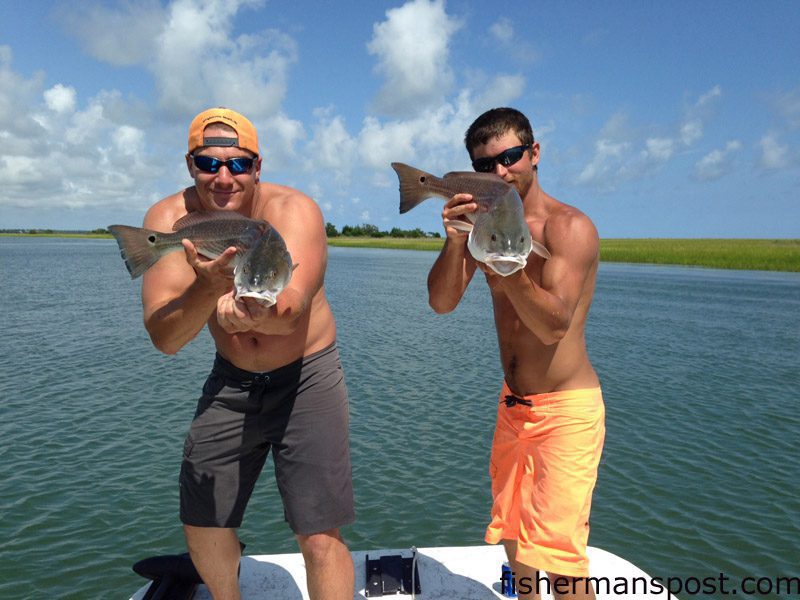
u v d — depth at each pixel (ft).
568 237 9.48
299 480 9.61
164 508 21.54
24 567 18.12
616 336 55.88
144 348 47.44
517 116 9.80
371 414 32.14
